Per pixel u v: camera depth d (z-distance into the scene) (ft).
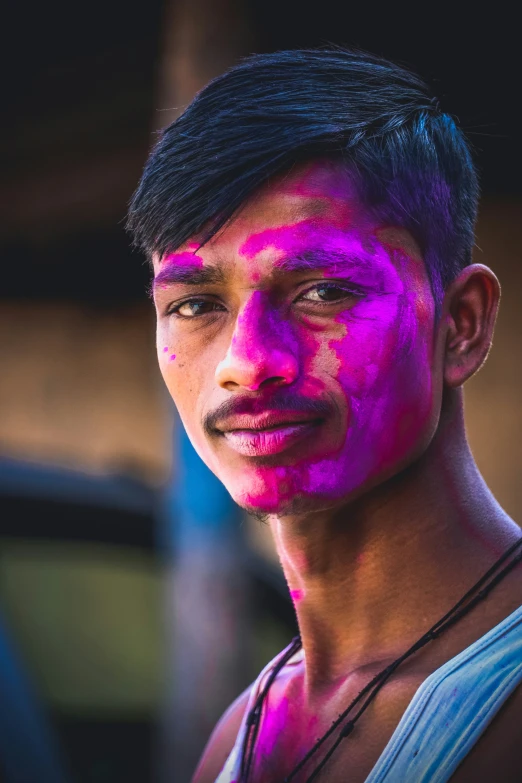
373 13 13.38
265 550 15.49
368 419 4.03
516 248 16.56
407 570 4.28
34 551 17.54
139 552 17.10
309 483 4.02
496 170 15.87
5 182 18.04
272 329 3.99
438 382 4.24
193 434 4.30
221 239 4.06
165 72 12.91
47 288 19.06
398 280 4.09
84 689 17.19
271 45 13.29
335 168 4.06
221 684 12.71
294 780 4.23
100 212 17.58
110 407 18.67
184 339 4.25
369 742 4.01
